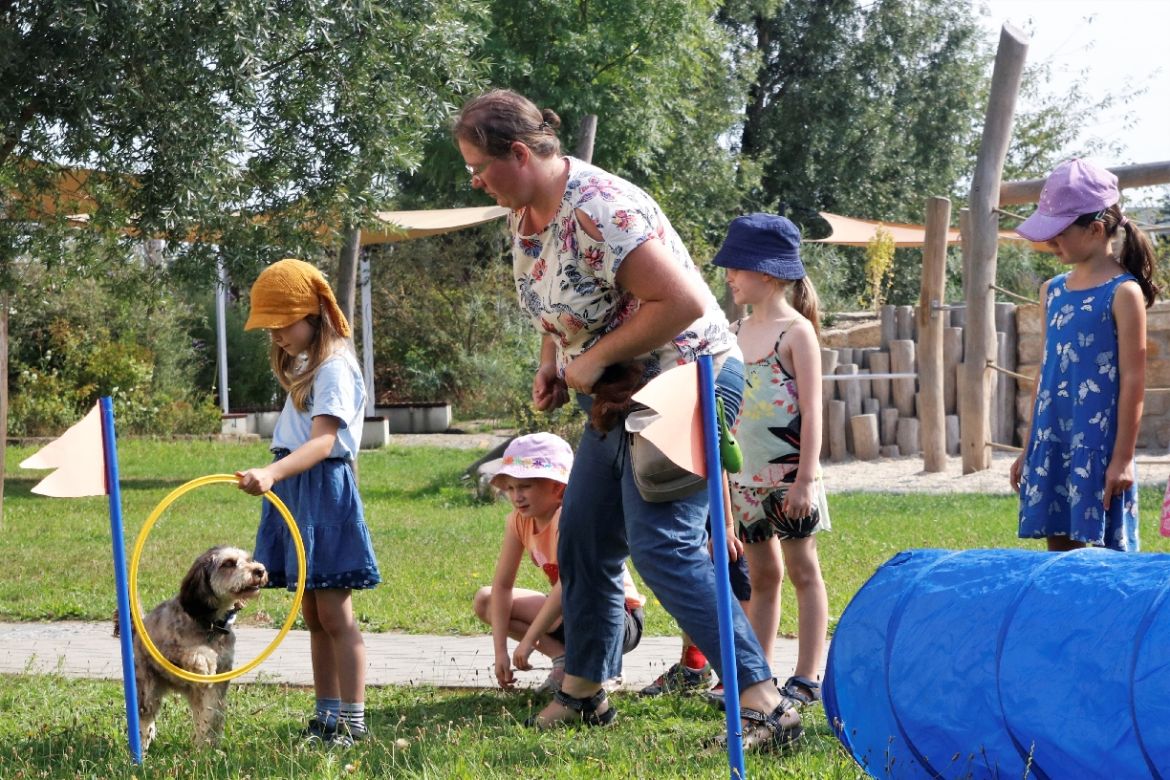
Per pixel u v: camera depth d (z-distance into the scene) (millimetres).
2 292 13656
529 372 18672
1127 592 2967
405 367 30469
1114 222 4613
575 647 4574
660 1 26453
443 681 5715
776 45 37750
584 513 4367
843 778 3576
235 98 13055
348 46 13836
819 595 4914
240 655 6605
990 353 14609
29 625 7785
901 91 37531
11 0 12219
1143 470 14133
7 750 4500
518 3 26219
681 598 3994
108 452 4141
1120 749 2797
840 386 16734
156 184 12992
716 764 3824
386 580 8828
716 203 32844
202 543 11305
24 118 12633
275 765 4078
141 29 12266
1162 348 15102
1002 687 3070
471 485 16109
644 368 4000
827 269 28688
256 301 4527
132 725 4176
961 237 14750
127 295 15773
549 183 3924
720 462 3699
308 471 4512
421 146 15008
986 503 12477
